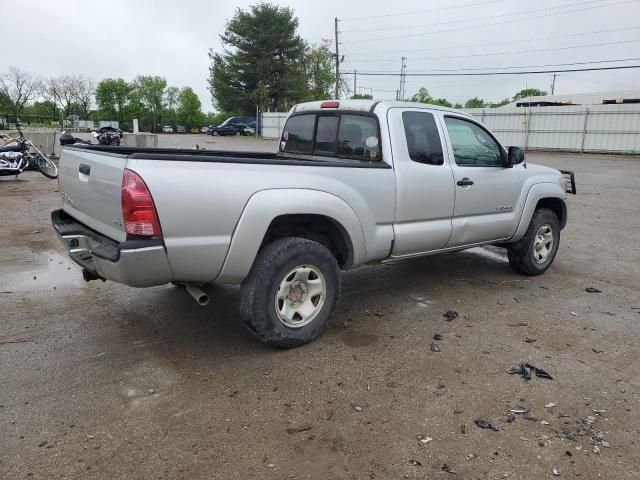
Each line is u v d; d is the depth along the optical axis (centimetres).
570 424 311
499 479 264
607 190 1434
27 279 572
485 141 543
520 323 467
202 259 350
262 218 365
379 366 380
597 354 407
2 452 278
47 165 1457
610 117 2809
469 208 518
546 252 621
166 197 330
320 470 270
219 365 379
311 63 6625
